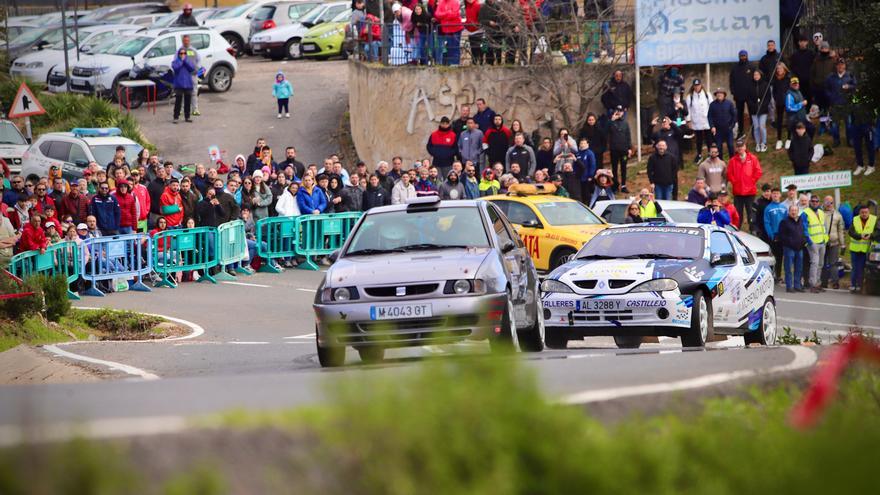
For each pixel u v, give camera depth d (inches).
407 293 1520.7
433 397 537.3
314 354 1860.2
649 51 4227.4
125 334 2385.6
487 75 4426.7
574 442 543.5
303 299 2847.0
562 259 2797.7
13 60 6033.5
